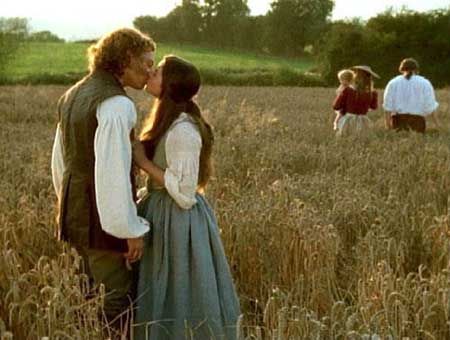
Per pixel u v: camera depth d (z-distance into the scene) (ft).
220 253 15.64
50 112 64.90
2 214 19.16
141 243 14.74
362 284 15.92
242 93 115.34
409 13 198.39
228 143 38.22
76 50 253.85
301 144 39.09
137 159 14.98
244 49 315.37
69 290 13.69
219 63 251.19
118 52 14.47
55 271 14.42
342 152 36.81
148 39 14.82
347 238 21.42
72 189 14.70
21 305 13.64
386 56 196.13
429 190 26.30
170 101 14.87
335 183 26.55
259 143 39.58
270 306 14.21
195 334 15.12
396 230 21.11
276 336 12.86
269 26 305.94
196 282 15.21
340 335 13.35
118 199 13.98
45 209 20.22
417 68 46.24
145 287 15.42
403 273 18.37
